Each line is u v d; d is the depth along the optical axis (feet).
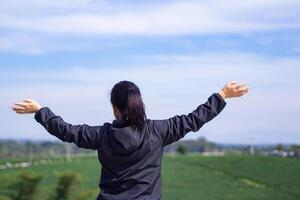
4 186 74.28
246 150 260.83
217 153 284.82
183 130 14.24
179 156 249.96
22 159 235.81
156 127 14.25
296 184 144.87
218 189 139.03
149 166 14.17
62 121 14.67
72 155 283.38
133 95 14.15
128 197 14.05
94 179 150.82
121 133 14.01
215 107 14.42
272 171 172.04
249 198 121.90
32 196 74.28
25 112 14.92
